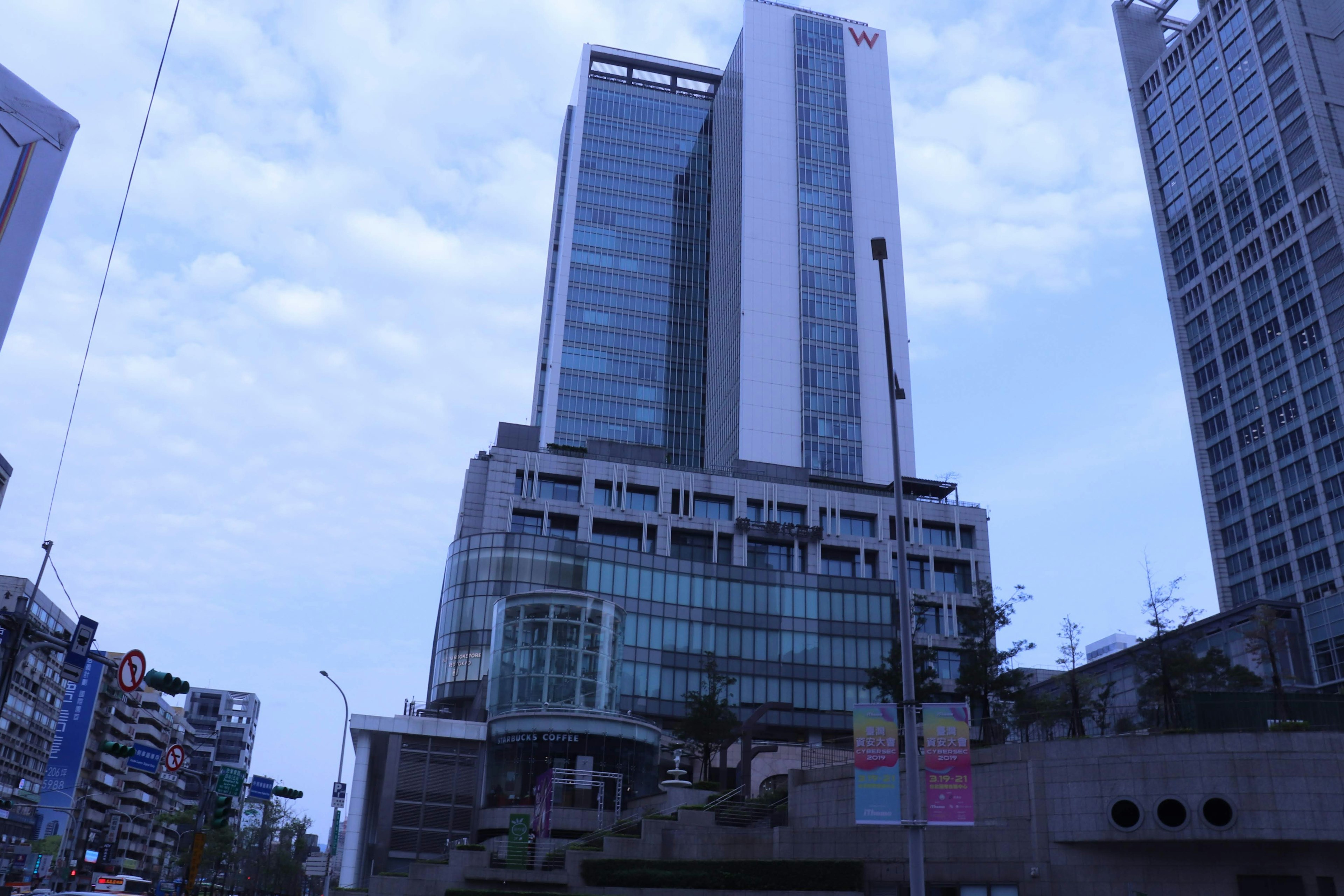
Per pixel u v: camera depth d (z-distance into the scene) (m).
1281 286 145.50
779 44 165.62
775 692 96.62
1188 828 32.19
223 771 45.41
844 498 112.25
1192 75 169.88
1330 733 32.50
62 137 9.59
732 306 150.88
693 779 68.88
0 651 29.19
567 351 162.00
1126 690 77.31
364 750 68.19
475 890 39.22
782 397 139.62
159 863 169.75
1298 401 139.50
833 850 36.78
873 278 151.00
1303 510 135.88
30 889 78.12
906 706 24.52
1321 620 102.31
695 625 97.31
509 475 106.19
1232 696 34.06
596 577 94.50
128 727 148.75
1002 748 36.22
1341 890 30.98
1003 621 56.41
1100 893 32.91
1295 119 147.12
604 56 188.12
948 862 35.00
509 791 58.81
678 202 179.25
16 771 110.12
